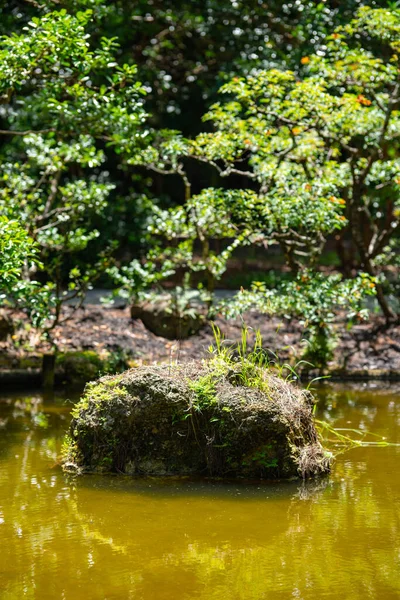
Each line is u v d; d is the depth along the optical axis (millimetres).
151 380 6004
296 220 9219
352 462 6223
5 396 9125
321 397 8859
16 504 5152
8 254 6926
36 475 5840
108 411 5980
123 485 5625
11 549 4367
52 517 4898
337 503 5203
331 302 9688
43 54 8148
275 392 6066
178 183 23359
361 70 10102
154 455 5969
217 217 10266
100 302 13352
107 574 4020
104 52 8633
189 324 11094
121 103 9125
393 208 13148
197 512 5008
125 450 5980
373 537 4555
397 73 10109
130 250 16594
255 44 15250
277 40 15195
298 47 13750
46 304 9383
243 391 5969
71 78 8797
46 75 8750
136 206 16641
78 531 4652
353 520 4855
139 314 11523
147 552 4324
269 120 10047
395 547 4402
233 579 3953
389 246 14516
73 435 6129
